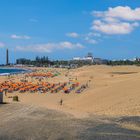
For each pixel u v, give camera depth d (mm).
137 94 50156
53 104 54906
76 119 30703
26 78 161500
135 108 38719
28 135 24203
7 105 41438
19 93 89125
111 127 26750
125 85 65000
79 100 58000
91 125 27562
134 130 25750
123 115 34250
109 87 67312
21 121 29672
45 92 90312
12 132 25109
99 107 45219
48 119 30750
